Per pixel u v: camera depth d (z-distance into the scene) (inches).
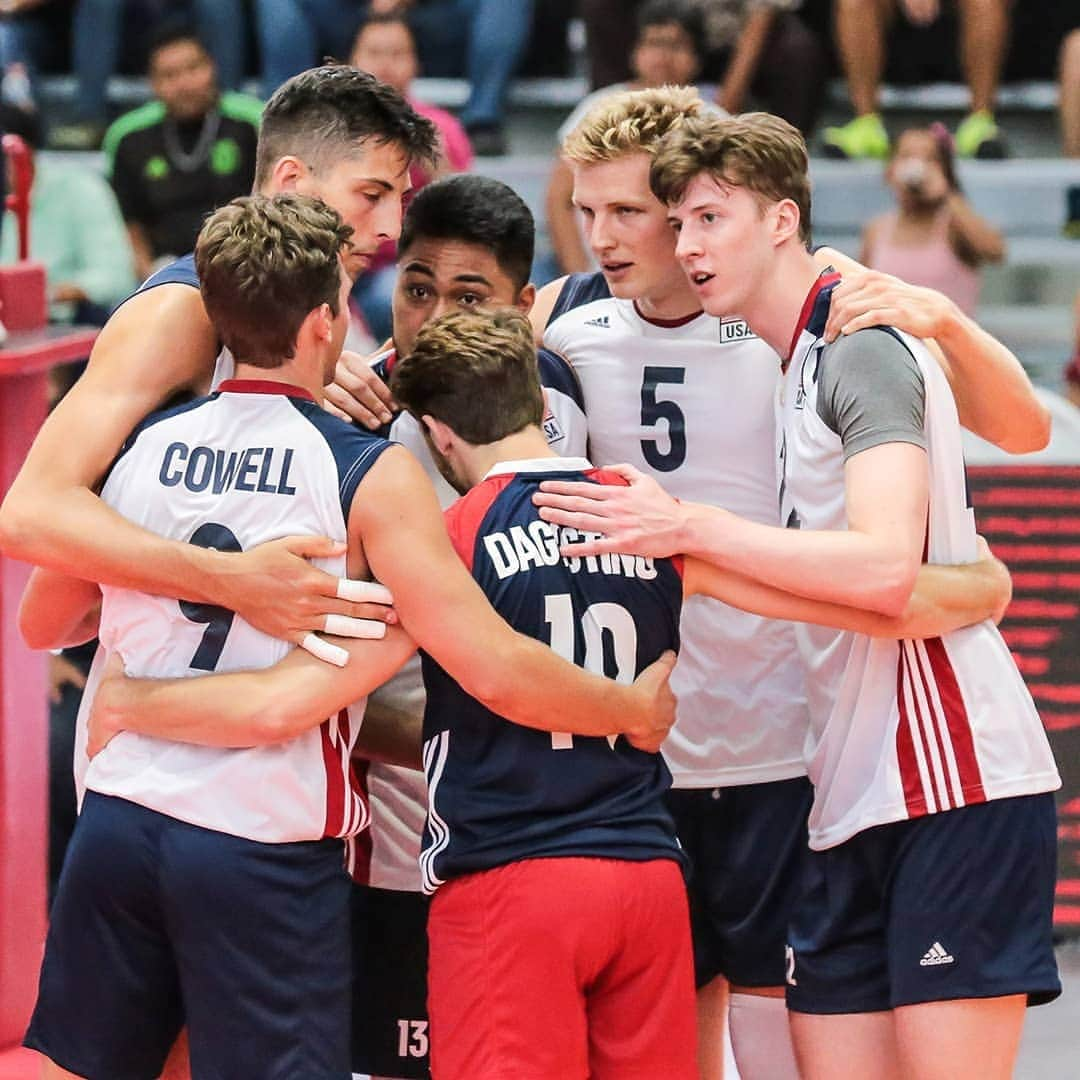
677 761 477.1
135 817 383.9
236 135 1058.7
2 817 546.3
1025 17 1267.2
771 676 470.3
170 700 380.2
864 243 1067.9
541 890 377.4
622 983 388.8
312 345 390.9
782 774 472.4
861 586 376.5
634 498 390.9
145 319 397.7
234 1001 379.9
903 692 407.8
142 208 1061.8
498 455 402.0
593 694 381.1
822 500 405.7
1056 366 1118.4
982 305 1199.6
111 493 391.2
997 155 1203.9
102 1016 392.2
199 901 377.7
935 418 404.2
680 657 474.0
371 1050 464.1
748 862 476.7
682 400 470.6
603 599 391.2
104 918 389.7
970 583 405.1
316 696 374.9
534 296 485.1
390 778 456.1
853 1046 423.8
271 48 1170.6
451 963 387.2
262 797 379.2
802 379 409.1
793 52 1152.2
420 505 379.6
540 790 383.2
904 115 1269.7
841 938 423.8
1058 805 692.7
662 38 1107.3
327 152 420.5
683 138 405.1
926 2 1221.1
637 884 383.6
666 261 453.4
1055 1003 647.8
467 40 1238.9
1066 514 698.8
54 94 1293.1
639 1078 387.9
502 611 385.7
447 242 446.3
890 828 411.5
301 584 374.9
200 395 412.5
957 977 401.7
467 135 1214.9
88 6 1242.0
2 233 994.1
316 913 385.7
